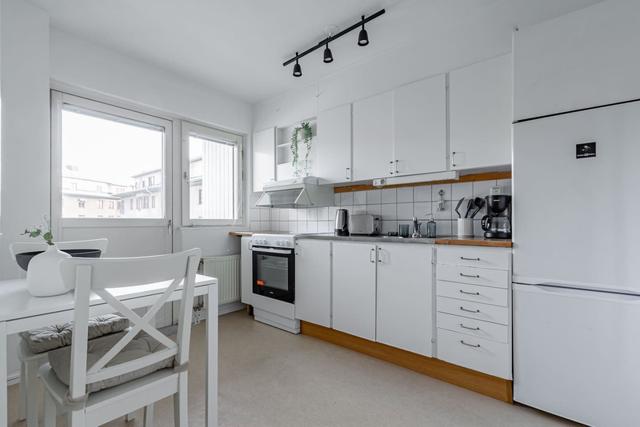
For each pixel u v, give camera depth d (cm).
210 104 332
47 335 128
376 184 260
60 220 235
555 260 155
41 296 111
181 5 205
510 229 202
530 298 162
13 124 194
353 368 213
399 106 246
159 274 107
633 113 138
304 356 231
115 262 96
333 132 293
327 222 338
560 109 155
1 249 188
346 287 243
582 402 148
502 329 171
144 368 112
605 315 143
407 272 210
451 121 219
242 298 338
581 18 151
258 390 184
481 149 206
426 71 235
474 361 180
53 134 233
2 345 89
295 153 332
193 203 325
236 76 307
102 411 99
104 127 264
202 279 139
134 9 209
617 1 142
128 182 278
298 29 232
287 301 285
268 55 268
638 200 136
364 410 164
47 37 209
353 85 282
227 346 250
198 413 161
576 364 150
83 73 240
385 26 227
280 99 348
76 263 90
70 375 94
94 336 136
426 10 210
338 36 229
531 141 163
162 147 302
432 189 263
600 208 144
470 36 215
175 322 300
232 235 355
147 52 263
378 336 223
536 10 191
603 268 144
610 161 142
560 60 156
